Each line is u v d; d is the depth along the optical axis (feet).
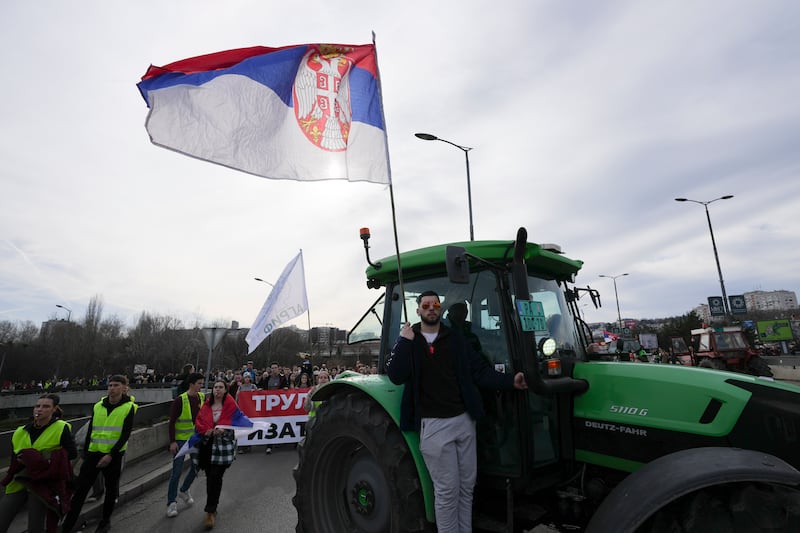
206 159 10.85
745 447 7.83
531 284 11.02
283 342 221.87
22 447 14.03
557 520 9.67
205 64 11.34
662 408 8.82
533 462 9.17
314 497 11.28
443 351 9.33
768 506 6.08
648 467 7.23
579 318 12.66
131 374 229.45
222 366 229.45
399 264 10.33
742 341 58.44
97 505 18.53
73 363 226.17
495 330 10.10
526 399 9.46
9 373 210.18
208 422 17.24
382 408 10.35
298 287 35.24
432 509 8.94
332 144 12.64
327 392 12.25
